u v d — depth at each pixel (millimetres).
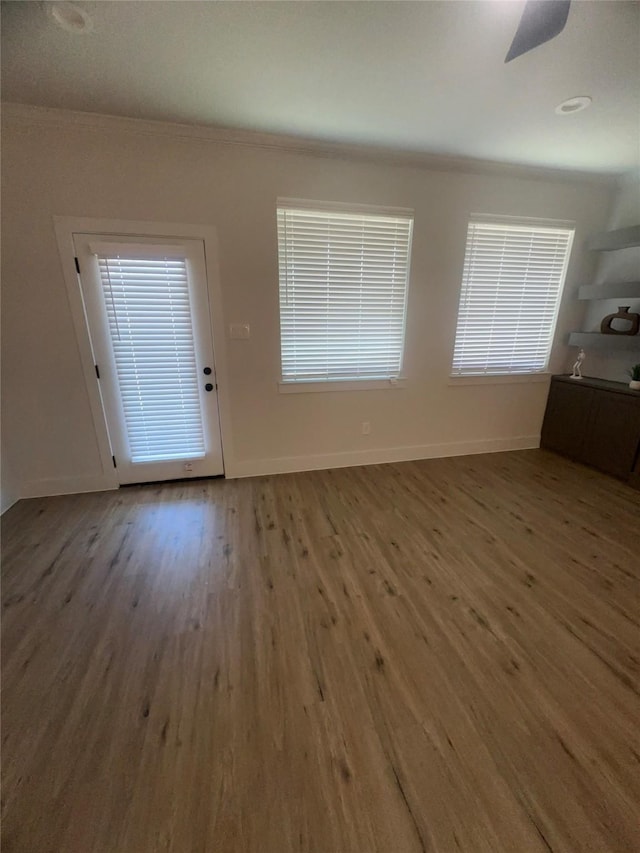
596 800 1064
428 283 3158
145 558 2145
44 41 1616
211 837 982
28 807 1044
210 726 1254
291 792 1077
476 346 3500
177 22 1508
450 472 3334
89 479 2914
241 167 2545
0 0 1397
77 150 2307
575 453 3555
